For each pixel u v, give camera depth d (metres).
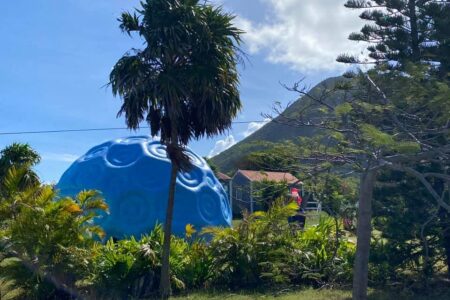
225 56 13.47
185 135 14.09
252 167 16.05
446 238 15.60
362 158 10.43
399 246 15.60
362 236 12.20
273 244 15.78
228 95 13.61
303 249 16.27
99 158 21.19
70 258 12.50
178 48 12.77
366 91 11.53
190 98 13.29
